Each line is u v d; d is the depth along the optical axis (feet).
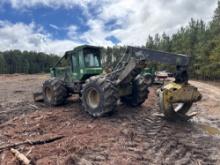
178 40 160.35
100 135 18.30
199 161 14.74
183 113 23.00
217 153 16.12
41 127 20.71
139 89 27.99
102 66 29.32
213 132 21.09
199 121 25.31
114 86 23.63
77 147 15.57
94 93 24.50
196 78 136.26
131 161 14.12
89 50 28.27
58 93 29.78
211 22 135.74
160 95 21.57
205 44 124.57
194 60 135.23
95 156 14.55
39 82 80.02
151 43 199.82
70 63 29.73
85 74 27.71
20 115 25.81
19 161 13.74
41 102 33.91
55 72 32.99
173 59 21.75
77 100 33.78
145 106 30.50
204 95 50.80
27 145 16.37
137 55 23.53
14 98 39.50
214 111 31.83
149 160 14.47
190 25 159.53
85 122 22.33
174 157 15.12
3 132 19.51
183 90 20.83
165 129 20.99
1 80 89.71
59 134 18.61
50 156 14.39
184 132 20.57
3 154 14.90
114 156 14.66
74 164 13.46
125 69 24.14
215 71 111.75
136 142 17.33
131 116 24.99
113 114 25.44
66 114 25.39
